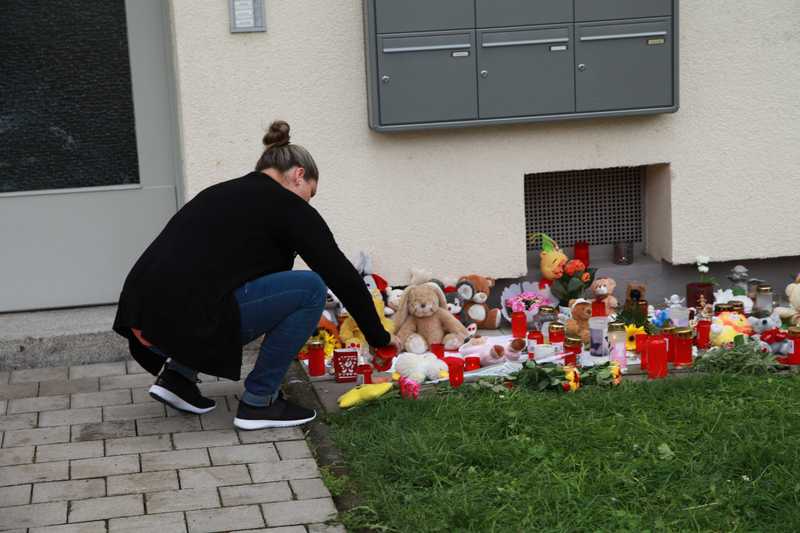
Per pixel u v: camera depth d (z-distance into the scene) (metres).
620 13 6.07
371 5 5.88
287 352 4.68
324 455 4.41
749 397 4.77
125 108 6.07
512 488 3.93
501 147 6.25
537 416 4.55
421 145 6.18
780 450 4.10
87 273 6.13
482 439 4.36
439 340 5.81
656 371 5.12
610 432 4.36
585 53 6.08
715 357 5.22
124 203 6.12
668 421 4.54
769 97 6.43
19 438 4.66
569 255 6.67
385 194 6.20
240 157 6.01
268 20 5.93
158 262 4.55
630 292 6.24
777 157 6.49
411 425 4.54
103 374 5.56
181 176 6.14
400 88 5.98
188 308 4.49
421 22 5.94
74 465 4.35
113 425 4.81
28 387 5.36
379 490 3.99
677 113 6.37
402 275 6.28
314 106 6.05
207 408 4.94
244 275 4.58
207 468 4.30
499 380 5.05
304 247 4.59
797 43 6.39
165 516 3.86
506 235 6.34
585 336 5.82
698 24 6.30
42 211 6.03
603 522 3.70
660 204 6.58
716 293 6.26
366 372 5.12
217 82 5.93
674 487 3.92
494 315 6.19
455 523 3.71
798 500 3.76
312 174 4.78
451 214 6.27
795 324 5.76
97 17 5.97
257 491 4.06
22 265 6.05
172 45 5.94
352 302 4.64
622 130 6.34
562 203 6.66
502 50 6.02
